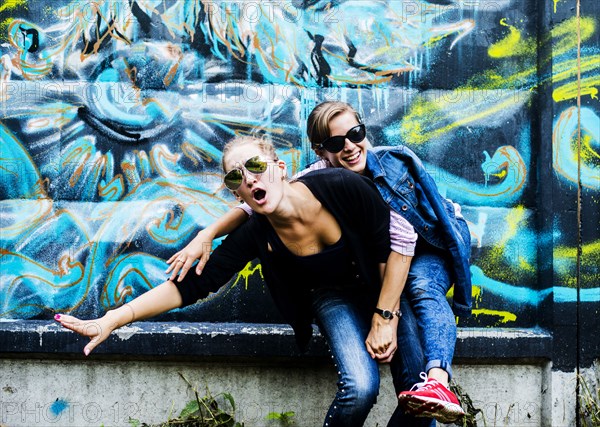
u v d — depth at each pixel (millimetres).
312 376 3303
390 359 2631
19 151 3432
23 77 3441
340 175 2633
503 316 3445
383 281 2693
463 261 2828
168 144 3441
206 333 3238
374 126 3461
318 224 2629
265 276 2822
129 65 3445
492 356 3275
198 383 3303
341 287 2822
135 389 3299
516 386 3352
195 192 3439
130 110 3443
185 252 2777
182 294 2738
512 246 3461
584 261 3314
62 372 3301
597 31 3354
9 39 3453
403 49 3477
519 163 3477
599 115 3346
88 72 3443
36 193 3428
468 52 3486
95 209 3432
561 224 3320
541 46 3445
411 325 2697
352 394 2537
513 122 3482
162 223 3434
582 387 3287
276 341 3234
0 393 3293
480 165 3473
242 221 2920
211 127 3451
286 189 2566
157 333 3234
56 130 3432
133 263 3422
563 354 3287
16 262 3420
